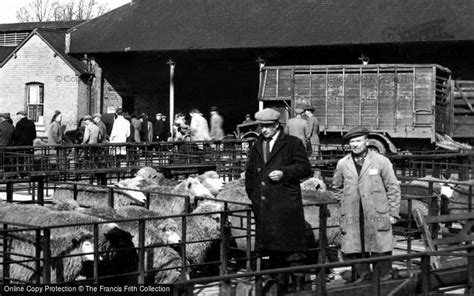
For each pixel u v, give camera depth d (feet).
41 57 132.36
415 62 113.80
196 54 127.85
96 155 67.51
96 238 29.27
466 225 35.09
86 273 31.01
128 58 134.51
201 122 87.40
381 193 30.58
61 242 30.22
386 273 30.09
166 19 132.16
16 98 133.59
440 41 108.47
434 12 113.50
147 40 128.98
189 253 36.60
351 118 94.22
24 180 53.88
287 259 31.07
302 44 117.19
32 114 133.08
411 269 33.12
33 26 158.51
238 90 130.21
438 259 32.53
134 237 33.60
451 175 75.31
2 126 71.51
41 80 132.36
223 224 34.65
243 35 122.83
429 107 90.27
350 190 30.94
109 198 44.21
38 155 60.90
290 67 97.66
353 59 119.03
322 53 120.57
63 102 131.23
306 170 30.09
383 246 30.42
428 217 33.14
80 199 48.42
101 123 86.43
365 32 114.52
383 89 92.68
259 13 126.21
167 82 134.00
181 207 43.52
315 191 43.60
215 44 123.13
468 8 112.27
